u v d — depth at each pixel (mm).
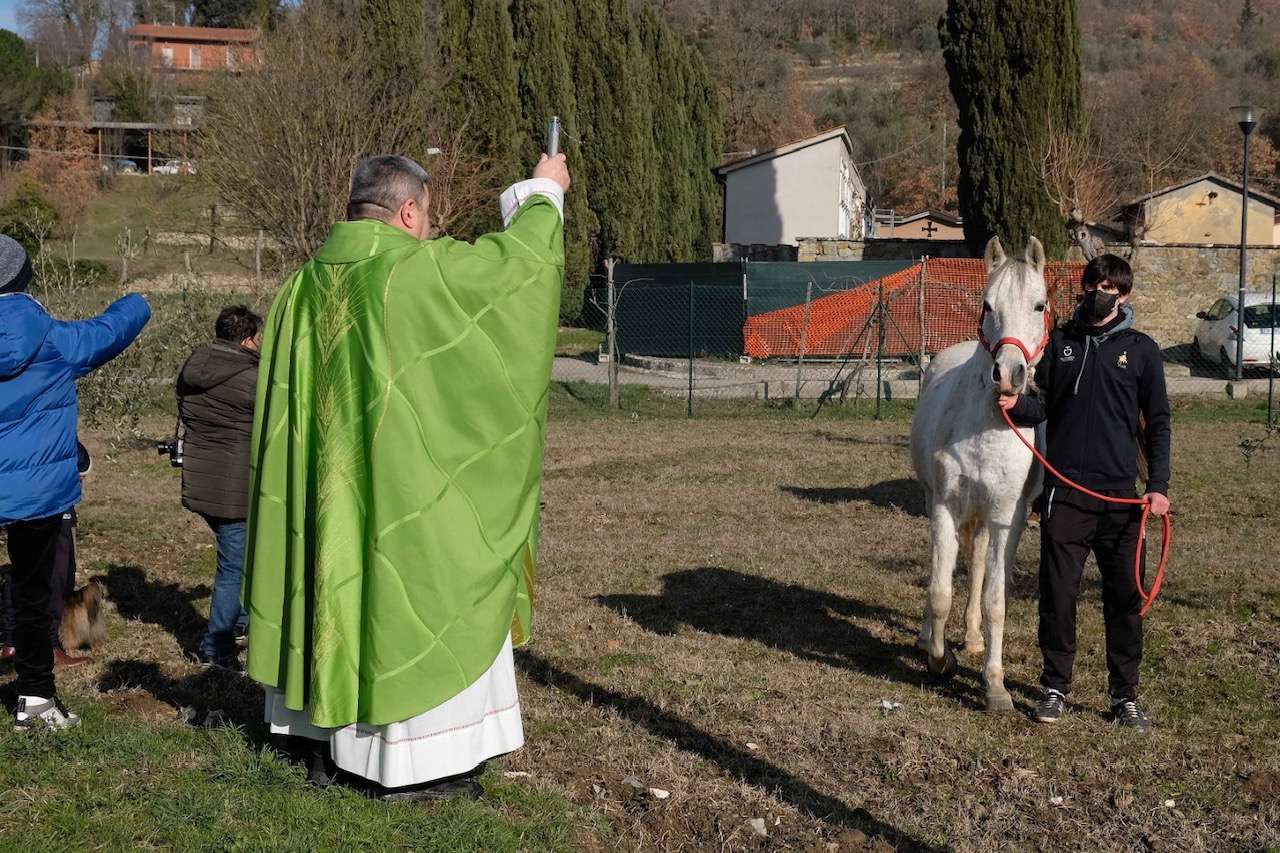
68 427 4289
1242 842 4004
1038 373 5035
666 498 10969
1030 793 4395
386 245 3646
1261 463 12500
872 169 62250
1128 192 43969
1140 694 5531
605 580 7750
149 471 12406
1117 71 64188
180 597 7062
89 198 41750
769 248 26875
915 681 5762
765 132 64688
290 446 3711
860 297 22047
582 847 3783
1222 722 5160
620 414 17969
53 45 64062
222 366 5348
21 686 4340
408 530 3498
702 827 4051
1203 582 7621
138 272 29688
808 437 15328
